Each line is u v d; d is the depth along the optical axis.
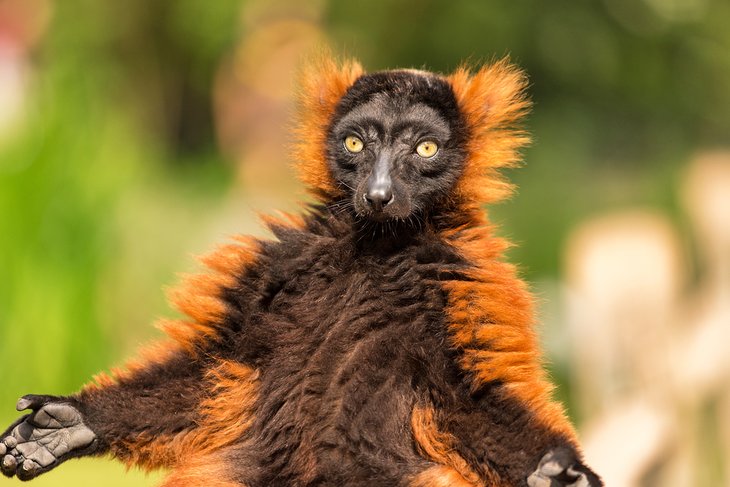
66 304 19.78
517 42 34.38
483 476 8.05
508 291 8.62
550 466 7.65
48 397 8.60
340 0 35.31
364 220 9.12
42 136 20.64
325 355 8.63
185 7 36.19
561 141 33.34
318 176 9.56
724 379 13.63
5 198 19.83
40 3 31.88
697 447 13.59
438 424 8.32
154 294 21.59
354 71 9.91
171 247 22.86
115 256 20.95
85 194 20.53
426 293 8.72
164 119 37.97
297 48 33.19
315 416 8.50
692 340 13.90
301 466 8.45
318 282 8.96
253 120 32.47
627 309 14.33
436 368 8.42
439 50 34.53
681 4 36.25
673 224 15.66
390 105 9.36
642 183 28.09
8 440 8.55
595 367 14.60
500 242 9.11
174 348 8.91
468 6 34.34
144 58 37.16
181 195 27.86
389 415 8.42
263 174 30.39
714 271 14.12
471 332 8.38
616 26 35.62
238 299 8.88
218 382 8.71
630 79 35.91
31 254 19.69
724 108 36.75
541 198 28.03
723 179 14.53
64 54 31.05
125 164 23.25
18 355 19.41
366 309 8.79
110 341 20.41
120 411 8.68
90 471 16.30
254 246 9.06
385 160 9.16
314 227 9.31
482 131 9.52
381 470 8.27
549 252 25.16
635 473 13.41
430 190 9.28
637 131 35.72
